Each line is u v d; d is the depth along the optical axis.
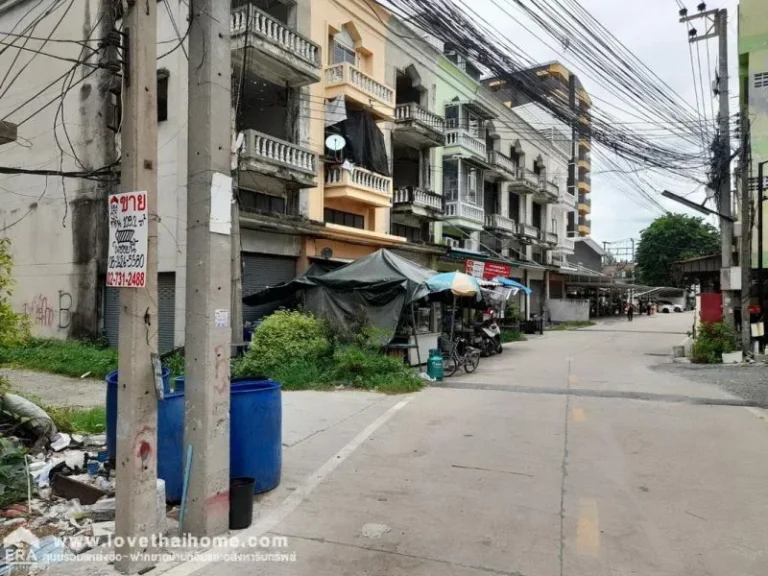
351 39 18.19
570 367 13.57
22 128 16.98
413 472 5.46
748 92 14.61
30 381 11.09
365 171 17.28
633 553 3.73
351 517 4.35
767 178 14.28
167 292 13.95
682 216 53.75
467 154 24.03
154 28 3.62
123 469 3.47
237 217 10.27
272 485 4.95
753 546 3.83
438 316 15.57
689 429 7.10
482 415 7.98
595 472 5.43
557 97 11.16
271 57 13.66
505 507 4.55
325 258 16.19
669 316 47.19
